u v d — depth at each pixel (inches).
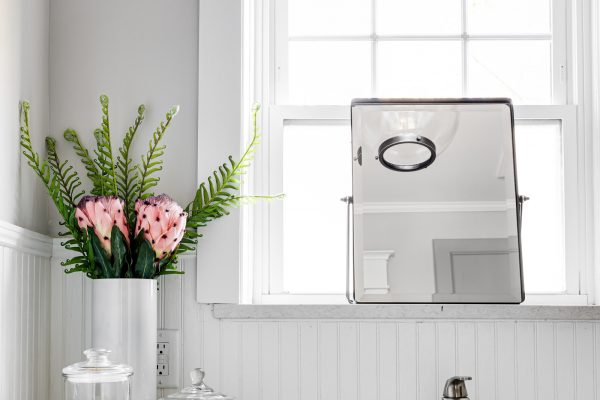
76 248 70.5
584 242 80.0
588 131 80.8
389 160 76.0
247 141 78.6
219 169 73.2
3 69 64.8
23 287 67.1
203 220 72.3
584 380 73.4
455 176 75.8
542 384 73.4
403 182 75.7
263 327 74.2
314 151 82.0
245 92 77.5
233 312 73.7
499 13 83.4
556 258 80.5
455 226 75.2
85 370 58.7
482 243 75.0
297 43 83.4
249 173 80.4
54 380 73.8
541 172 81.3
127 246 68.1
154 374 67.7
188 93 76.3
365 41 83.4
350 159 82.0
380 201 75.5
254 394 73.9
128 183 73.4
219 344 74.0
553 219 80.9
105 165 74.9
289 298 79.8
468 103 76.6
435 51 83.2
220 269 73.8
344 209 81.4
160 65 76.5
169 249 67.8
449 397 68.8
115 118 76.2
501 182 75.8
